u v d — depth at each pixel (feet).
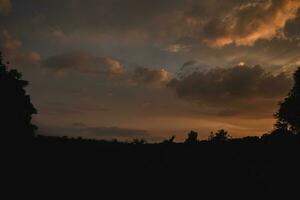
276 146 157.17
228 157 144.15
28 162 111.75
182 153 147.43
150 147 152.35
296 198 108.68
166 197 104.32
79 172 113.60
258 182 119.85
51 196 95.30
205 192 110.32
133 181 112.47
